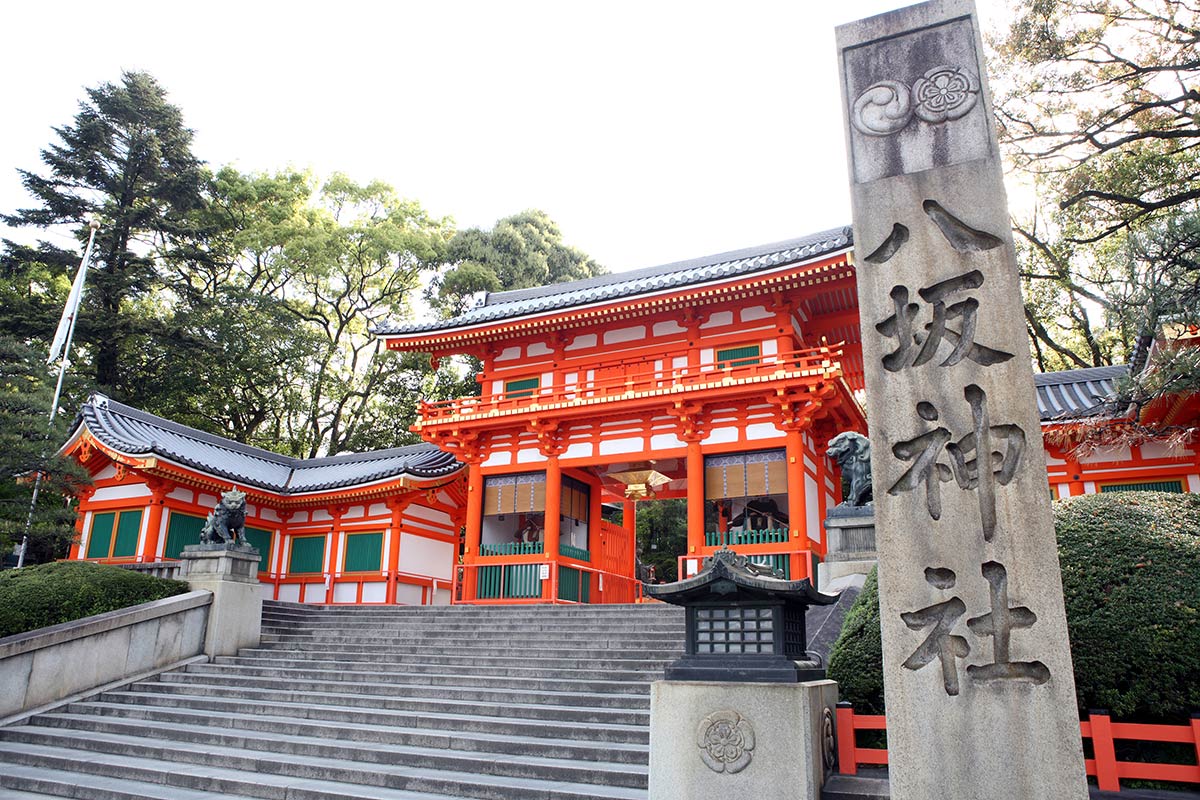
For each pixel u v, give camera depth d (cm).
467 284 4238
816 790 610
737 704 638
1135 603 748
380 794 857
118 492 2573
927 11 632
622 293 2364
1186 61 1677
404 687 1299
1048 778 466
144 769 980
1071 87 1784
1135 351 1486
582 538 2641
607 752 933
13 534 1702
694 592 702
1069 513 851
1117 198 1792
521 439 2562
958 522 526
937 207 588
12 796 935
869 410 570
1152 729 605
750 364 2345
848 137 632
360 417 4191
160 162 3672
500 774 916
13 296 3253
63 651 1330
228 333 3616
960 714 494
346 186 4416
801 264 2130
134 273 3538
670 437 2370
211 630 1592
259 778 939
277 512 2914
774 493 2202
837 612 1075
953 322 563
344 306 4406
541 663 1407
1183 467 2033
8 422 1619
